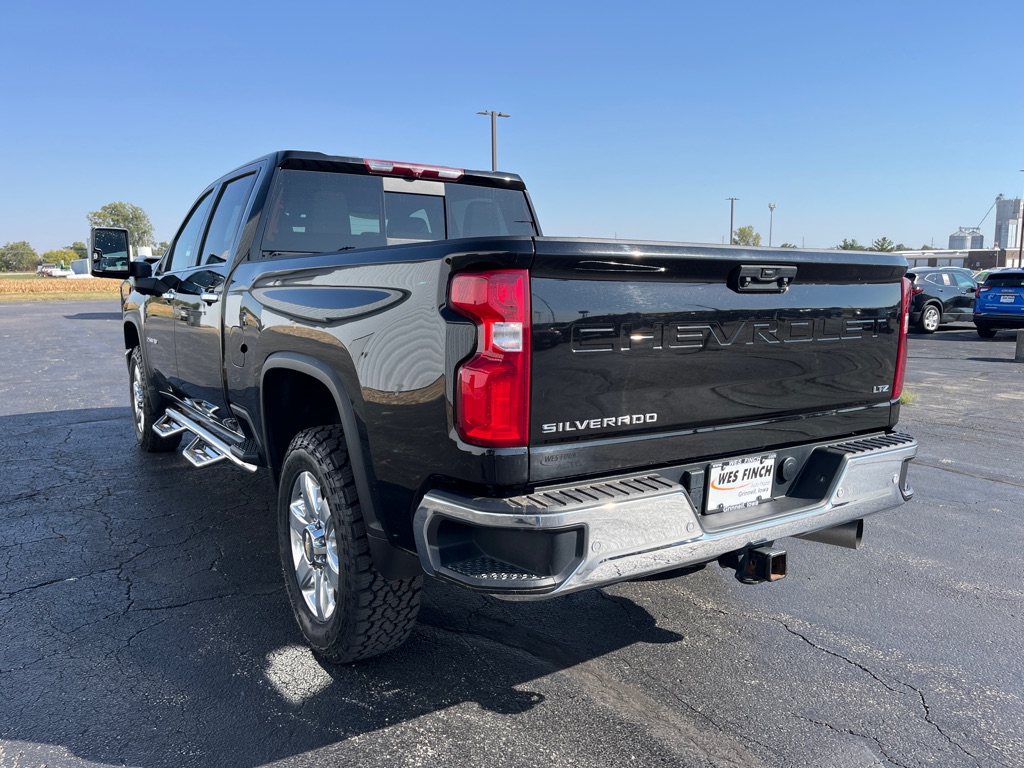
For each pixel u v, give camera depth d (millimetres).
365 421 2498
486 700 2670
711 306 2443
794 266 2600
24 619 3273
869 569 3945
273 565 3887
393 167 4000
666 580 3793
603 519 2115
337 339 2627
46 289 61719
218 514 4695
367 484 2521
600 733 2482
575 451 2207
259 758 2336
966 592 3662
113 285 67375
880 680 2854
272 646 3049
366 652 2793
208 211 4473
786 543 4359
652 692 2746
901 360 3109
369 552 2645
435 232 4238
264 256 3635
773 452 2738
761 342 2602
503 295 2055
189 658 2943
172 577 3734
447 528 2248
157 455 6242
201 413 4750
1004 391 9789
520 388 2078
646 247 2227
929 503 5102
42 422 7695
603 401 2240
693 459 2516
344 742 2418
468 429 2115
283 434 3336
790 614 3412
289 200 3715
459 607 3443
